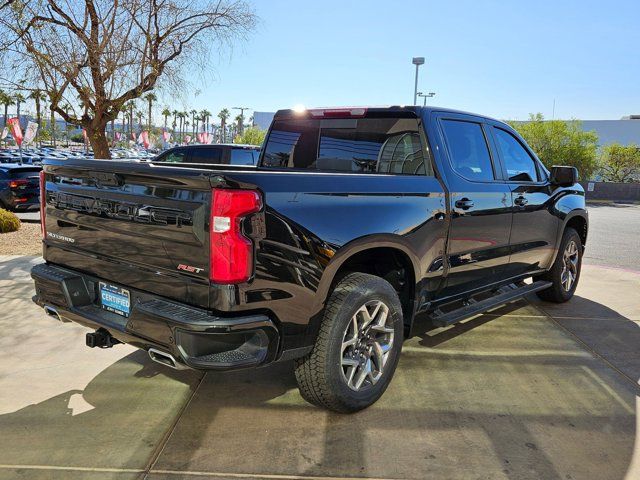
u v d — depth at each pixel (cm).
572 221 593
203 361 266
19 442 296
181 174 269
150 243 288
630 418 336
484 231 430
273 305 279
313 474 273
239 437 306
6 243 920
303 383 320
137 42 916
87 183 323
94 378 379
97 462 279
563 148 2908
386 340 352
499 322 523
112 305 320
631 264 916
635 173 3316
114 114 960
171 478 268
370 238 324
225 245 260
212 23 952
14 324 487
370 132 423
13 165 1512
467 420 329
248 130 4553
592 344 466
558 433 316
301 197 291
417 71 2642
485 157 449
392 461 285
